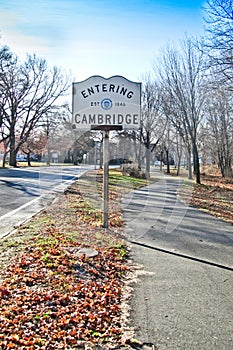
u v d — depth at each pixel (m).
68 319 3.82
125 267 5.70
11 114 49.75
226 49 15.42
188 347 3.38
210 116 38.28
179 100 26.41
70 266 5.39
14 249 6.20
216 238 7.96
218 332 3.67
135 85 7.12
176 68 31.39
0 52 44.44
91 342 3.45
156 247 6.89
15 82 49.09
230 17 14.80
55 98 50.16
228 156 40.44
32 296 4.27
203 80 26.33
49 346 3.32
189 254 6.54
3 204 12.35
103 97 7.16
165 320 3.92
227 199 17.06
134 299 4.49
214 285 5.00
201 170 50.59
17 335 3.41
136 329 3.72
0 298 4.16
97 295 4.52
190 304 4.36
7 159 62.84
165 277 5.30
